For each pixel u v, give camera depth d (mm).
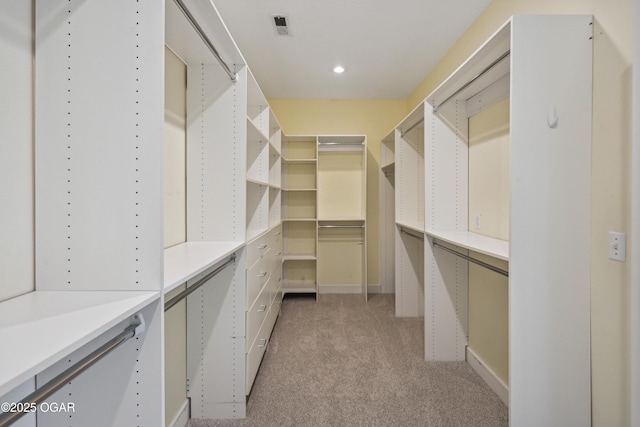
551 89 1205
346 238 3883
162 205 826
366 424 1583
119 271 830
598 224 1181
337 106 3789
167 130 1473
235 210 1646
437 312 2230
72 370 604
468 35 2227
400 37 2355
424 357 2266
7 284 752
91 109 821
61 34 816
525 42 1199
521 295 1220
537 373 1224
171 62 1511
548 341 1224
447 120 2154
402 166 3029
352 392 1847
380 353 2332
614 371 1130
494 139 1864
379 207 3846
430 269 2223
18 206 775
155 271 827
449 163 2170
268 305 2354
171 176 1512
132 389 820
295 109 3777
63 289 823
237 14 2070
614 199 1119
